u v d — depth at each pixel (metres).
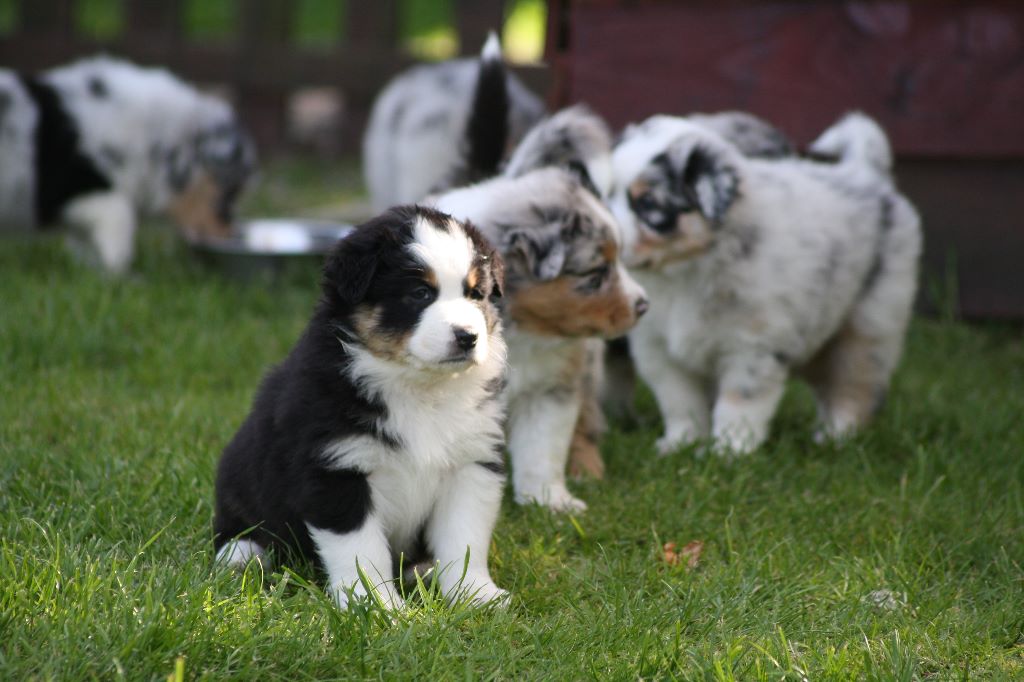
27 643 3.79
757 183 6.69
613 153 6.47
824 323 6.93
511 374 5.66
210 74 16.08
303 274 10.14
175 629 3.90
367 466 4.45
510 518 5.66
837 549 5.46
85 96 10.37
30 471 5.60
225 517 4.85
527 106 10.40
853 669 4.11
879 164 7.41
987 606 4.83
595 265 5.54
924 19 9.03
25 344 7.69
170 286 9.66
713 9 9.04
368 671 3.91
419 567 4.88
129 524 5.07
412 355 4.35
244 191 11.39
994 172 9.50
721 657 4.14
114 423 6.42
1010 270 9.61
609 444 6.82
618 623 4.39
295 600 4.31
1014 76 9.08
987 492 5.98
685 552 5.24
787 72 9.06
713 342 6.72
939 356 8.79
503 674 4.03
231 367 7.88
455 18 15.26
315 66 16.05
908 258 7.20
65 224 10.39
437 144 10.73
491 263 4.64
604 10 9.15
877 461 6.64
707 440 6.60
